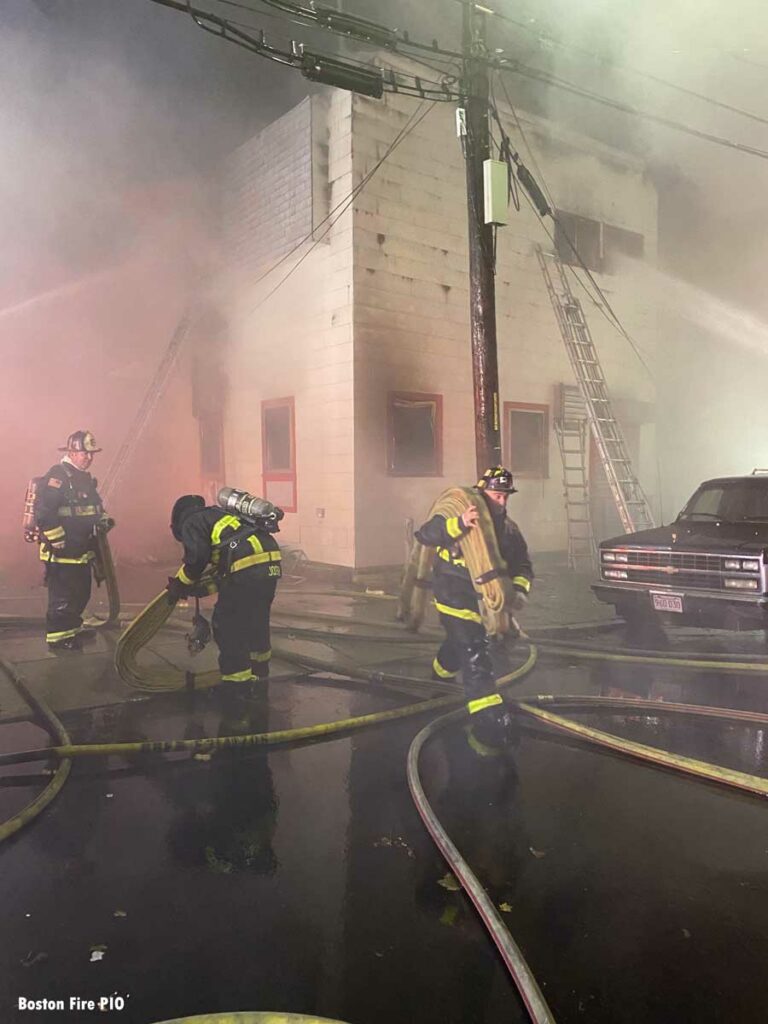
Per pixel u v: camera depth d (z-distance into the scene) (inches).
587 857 107.6
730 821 119.6
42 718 162.9
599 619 286.2
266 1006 76.8
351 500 390.9
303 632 248.2
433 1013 76.1
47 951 85.4
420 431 412.2
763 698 188.5
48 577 218.8
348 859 106.4
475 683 154.9
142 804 123.6
